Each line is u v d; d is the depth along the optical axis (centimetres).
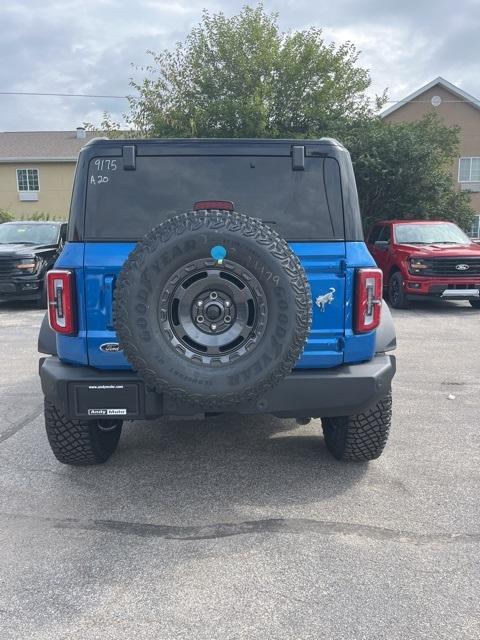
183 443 466
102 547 312
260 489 381
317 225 357
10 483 391
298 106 2023
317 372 346
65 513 350
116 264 335
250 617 254
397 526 331
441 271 1156
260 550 308
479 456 434
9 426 505
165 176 357
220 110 1903
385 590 273
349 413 349
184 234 301
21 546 313
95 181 354
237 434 487
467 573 286
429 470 409
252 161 359
